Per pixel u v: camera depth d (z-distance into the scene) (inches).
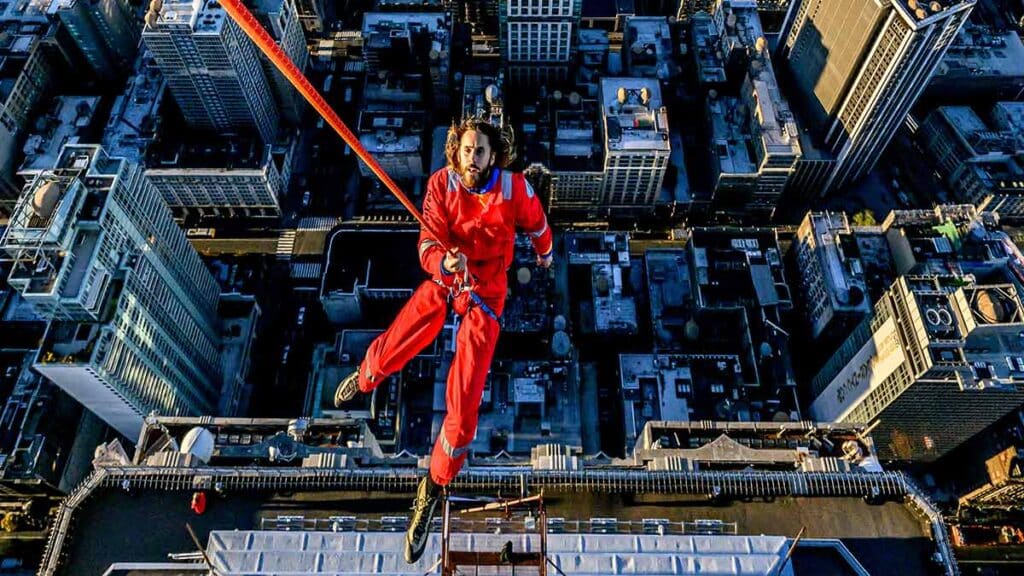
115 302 7623.0
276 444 3535.9
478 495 2792.8
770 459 3363.7
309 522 2699.3
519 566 2241.6
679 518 2770.7
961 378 7519.7
